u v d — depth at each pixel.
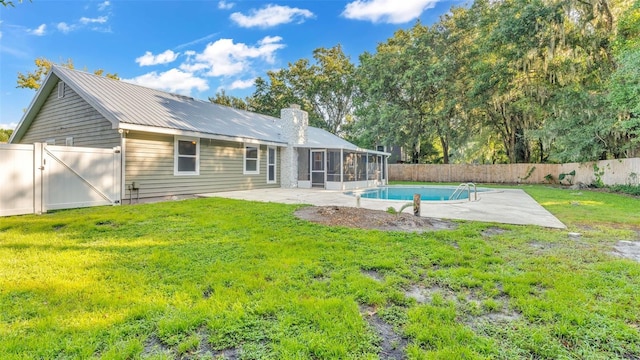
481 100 17.98
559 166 18.19
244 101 33.06
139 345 1.96
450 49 20.16
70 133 10.36
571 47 14.21
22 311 2.39
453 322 2.31
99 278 3.05
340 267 3.41
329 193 11.95
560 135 14.88
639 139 11.39
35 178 6.70
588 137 13.72
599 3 13.11
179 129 9.72
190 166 10.68
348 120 31.83
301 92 31.33
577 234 5.04
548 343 2.05
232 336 2.10
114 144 9.01
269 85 31.31
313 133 19.14
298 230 5.10
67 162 7.27
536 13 14.07
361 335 2.11
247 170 13.02
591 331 2.18
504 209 7.78
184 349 1.96
